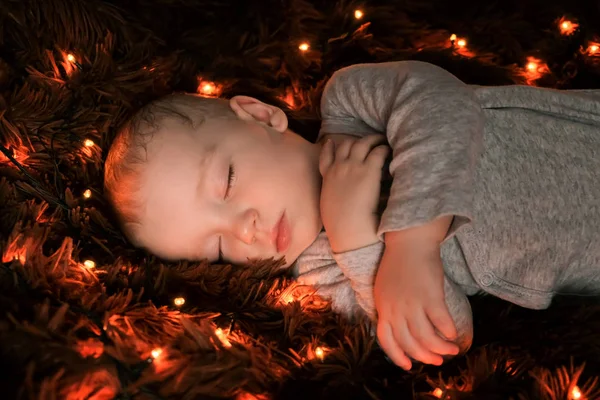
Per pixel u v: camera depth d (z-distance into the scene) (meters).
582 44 1.73
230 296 1.25
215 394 0.98
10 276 1.01
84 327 1.00
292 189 1.28
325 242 1.33
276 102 1.61
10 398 0.83
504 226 1.17
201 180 1.25
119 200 1.31
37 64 1.40
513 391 1.05
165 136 1.29
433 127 1.14
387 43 1.71
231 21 1.67
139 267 1.21
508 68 1.67
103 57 1.43
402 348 1.12
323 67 1.66
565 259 1.20
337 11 1.70
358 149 1.24
